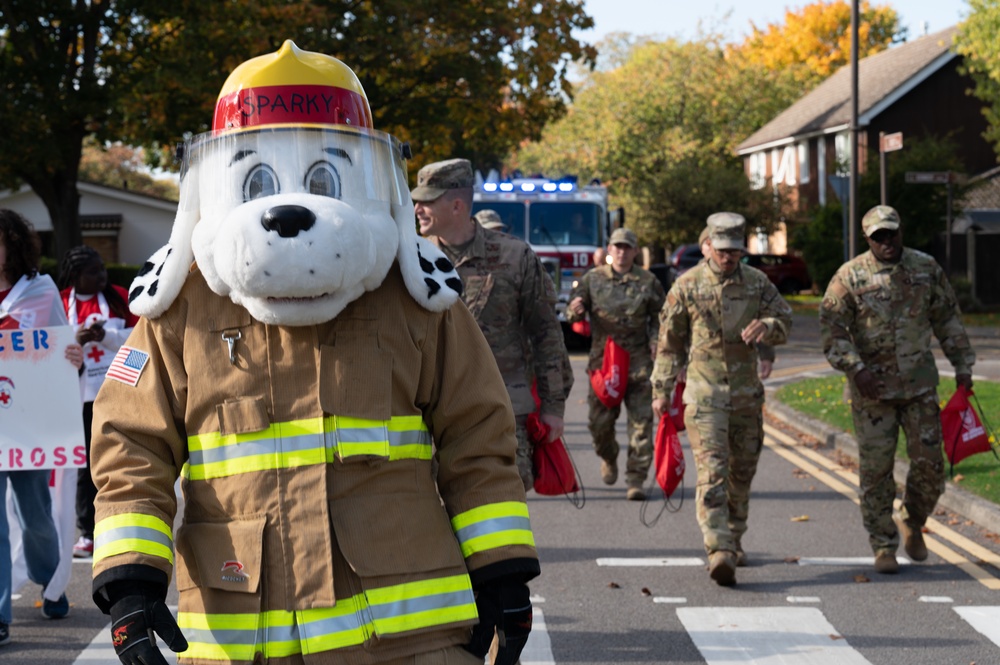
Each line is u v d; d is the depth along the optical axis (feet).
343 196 8.78
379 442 8.64
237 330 8.68
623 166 165.99
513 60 77.51
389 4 73.51
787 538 25.99
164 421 8.69
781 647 18.26
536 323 17.78
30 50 79.66
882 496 22.77
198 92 68.69
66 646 18.45
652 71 171.94
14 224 18.99
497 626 8.85
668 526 27.45
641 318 31.22
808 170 164.45
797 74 205.36
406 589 8.55
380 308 8.91
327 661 8.32
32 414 18.62
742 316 22.27
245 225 8.18
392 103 78.38
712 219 22.59
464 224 17.48
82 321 24.08
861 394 22.66
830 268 122.21
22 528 19.26
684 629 19.25
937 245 114.93
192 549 8.68
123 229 131.64
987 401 42.47
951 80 147.13
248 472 8.55
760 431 23.04
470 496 9.02
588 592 21.62
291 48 9.02
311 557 8.40
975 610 20.18
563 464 17.78
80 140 82.89
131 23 80.07
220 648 8.43
